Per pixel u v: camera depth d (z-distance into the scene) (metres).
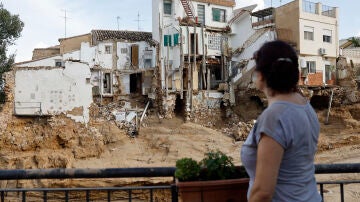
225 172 3.75
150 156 33.81
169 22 47.84
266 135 2.84
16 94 34.53
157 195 22.84
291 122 2.86
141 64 50.72
